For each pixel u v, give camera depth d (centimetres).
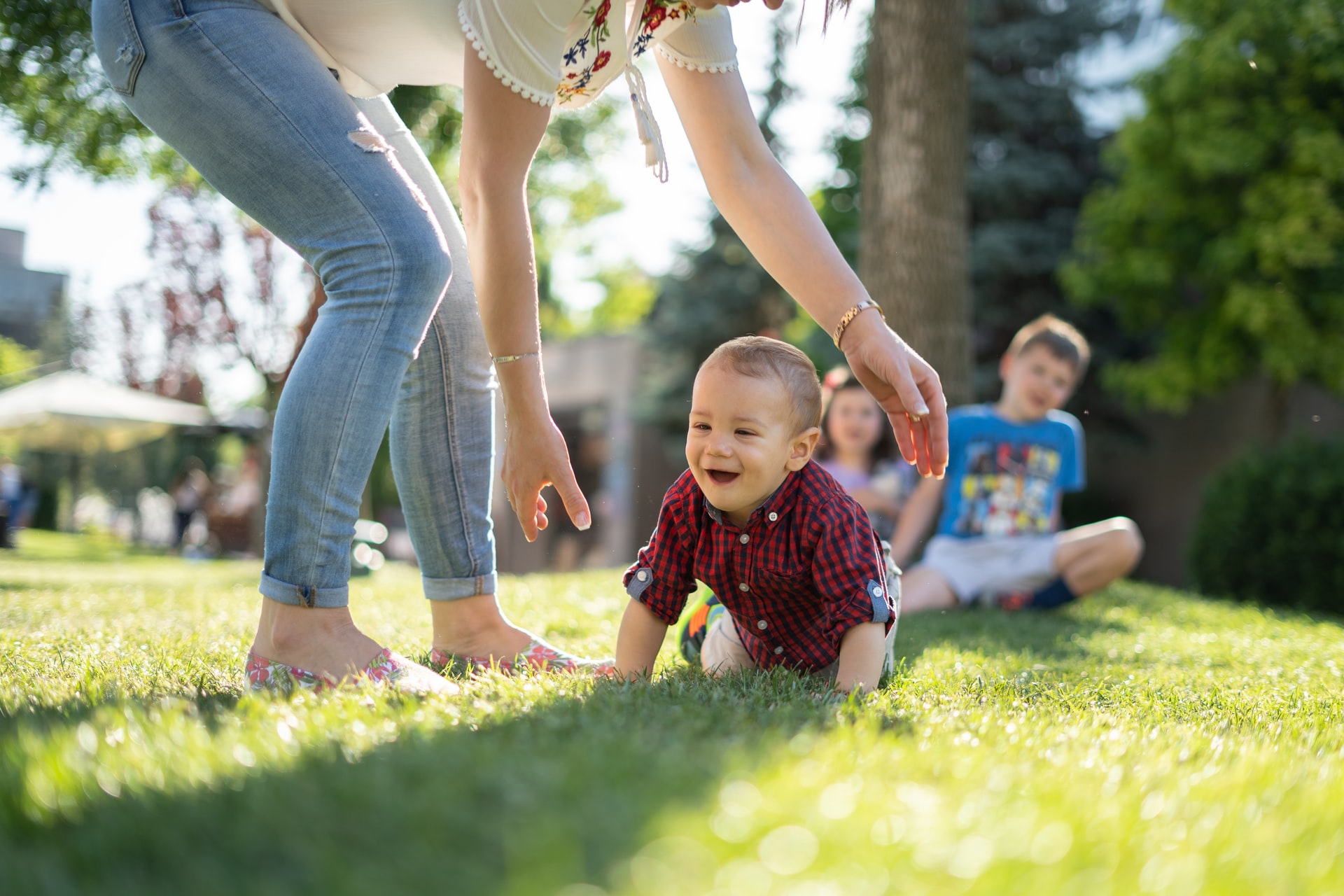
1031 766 125
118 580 676
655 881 75
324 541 187
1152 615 459
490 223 195
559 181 1473
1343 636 384
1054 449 495
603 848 83
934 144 693
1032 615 445
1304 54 1063
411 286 189
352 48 207
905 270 691
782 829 86
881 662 215
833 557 215
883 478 545
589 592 445
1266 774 130
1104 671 265
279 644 187
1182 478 1405
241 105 186
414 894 76
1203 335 1175
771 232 233
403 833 88
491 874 79
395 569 1217
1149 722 178
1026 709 184
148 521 2784
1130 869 91
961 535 491
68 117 555
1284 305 1095
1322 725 186
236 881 80
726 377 214
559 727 133
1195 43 1119
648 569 229
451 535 232
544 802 95
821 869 82
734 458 212
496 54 183
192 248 1395
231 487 2214
